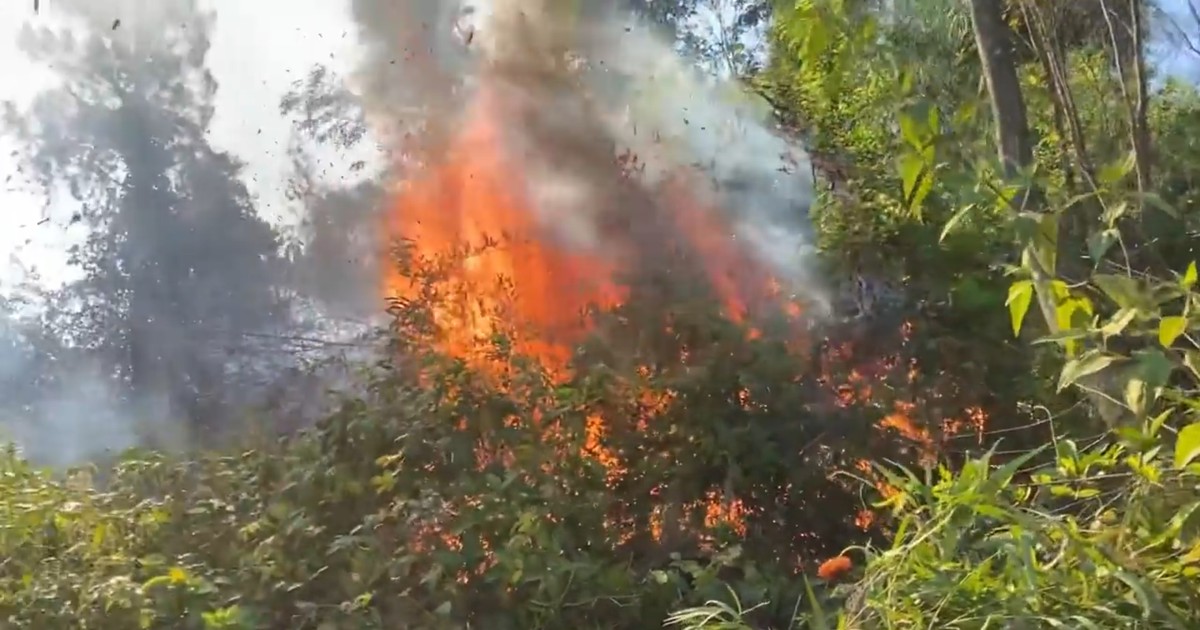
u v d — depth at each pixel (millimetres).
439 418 3115
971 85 3787
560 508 2879
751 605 2525
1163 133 3963
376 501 3010
